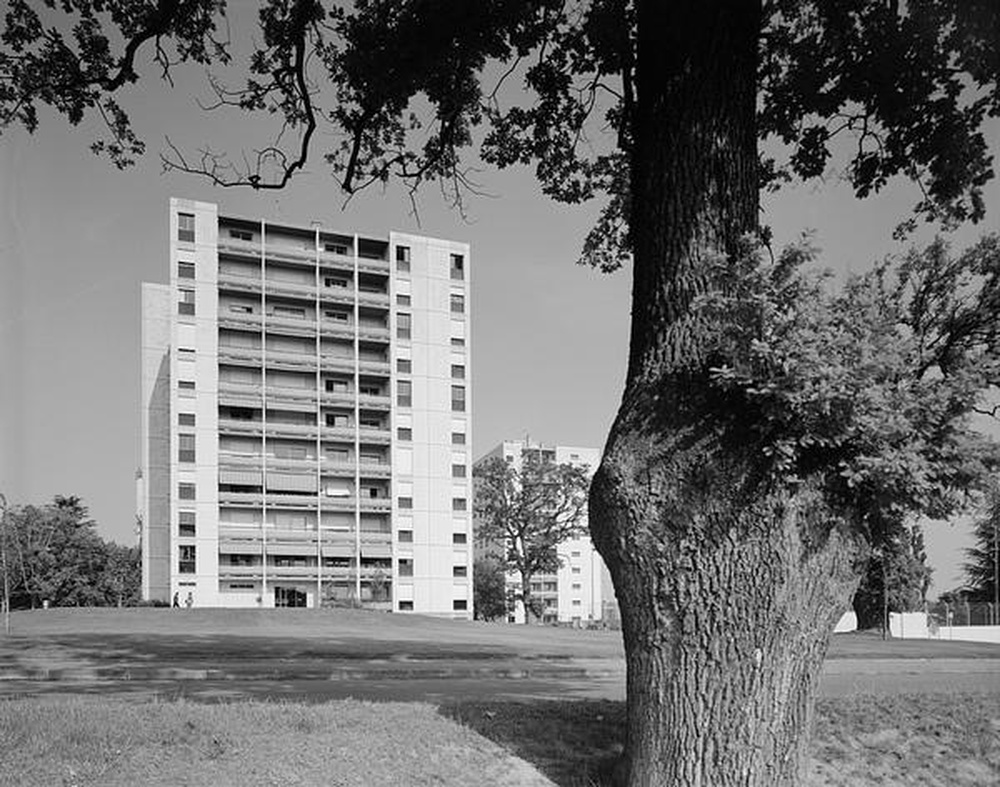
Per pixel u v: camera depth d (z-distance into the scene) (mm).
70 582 72750
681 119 7195
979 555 68312
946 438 5914
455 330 76000
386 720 8031
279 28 10336
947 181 9805
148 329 73750
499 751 7562
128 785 6273
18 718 7516
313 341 71062
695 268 6938
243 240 69562
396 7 9750
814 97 10141
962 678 18578
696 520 6426
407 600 71438
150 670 17141
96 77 9945
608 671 19672
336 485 70438
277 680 16625
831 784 7773
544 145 11789
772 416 5922
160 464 72312
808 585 6375
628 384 7270
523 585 70875
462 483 74812
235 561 66500
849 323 5895
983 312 7824
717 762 6301
